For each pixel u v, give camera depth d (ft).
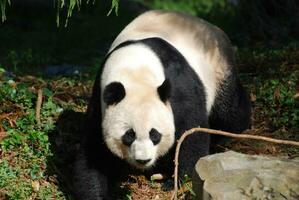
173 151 41.14
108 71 38.37
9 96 48.49
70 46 94.02
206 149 40.78
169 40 42.83
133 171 44.19
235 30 88.53
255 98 54.39
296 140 46.93
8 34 101.55
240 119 49.26
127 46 39.55
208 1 128.47
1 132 44.52
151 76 37.63
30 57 80.23
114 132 36.14
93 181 39.11
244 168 33.99
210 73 45.24
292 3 84.38
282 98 52.65
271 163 34.12
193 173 35.63
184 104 39.11
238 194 32.50
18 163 42.32
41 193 39.75
